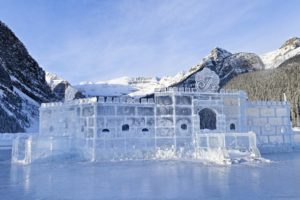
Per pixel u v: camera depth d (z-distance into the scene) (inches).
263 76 6555.1
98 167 991.0
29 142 1152.8
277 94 5364.2
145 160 1173.1
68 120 1342.3
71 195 584.7
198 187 641.0
